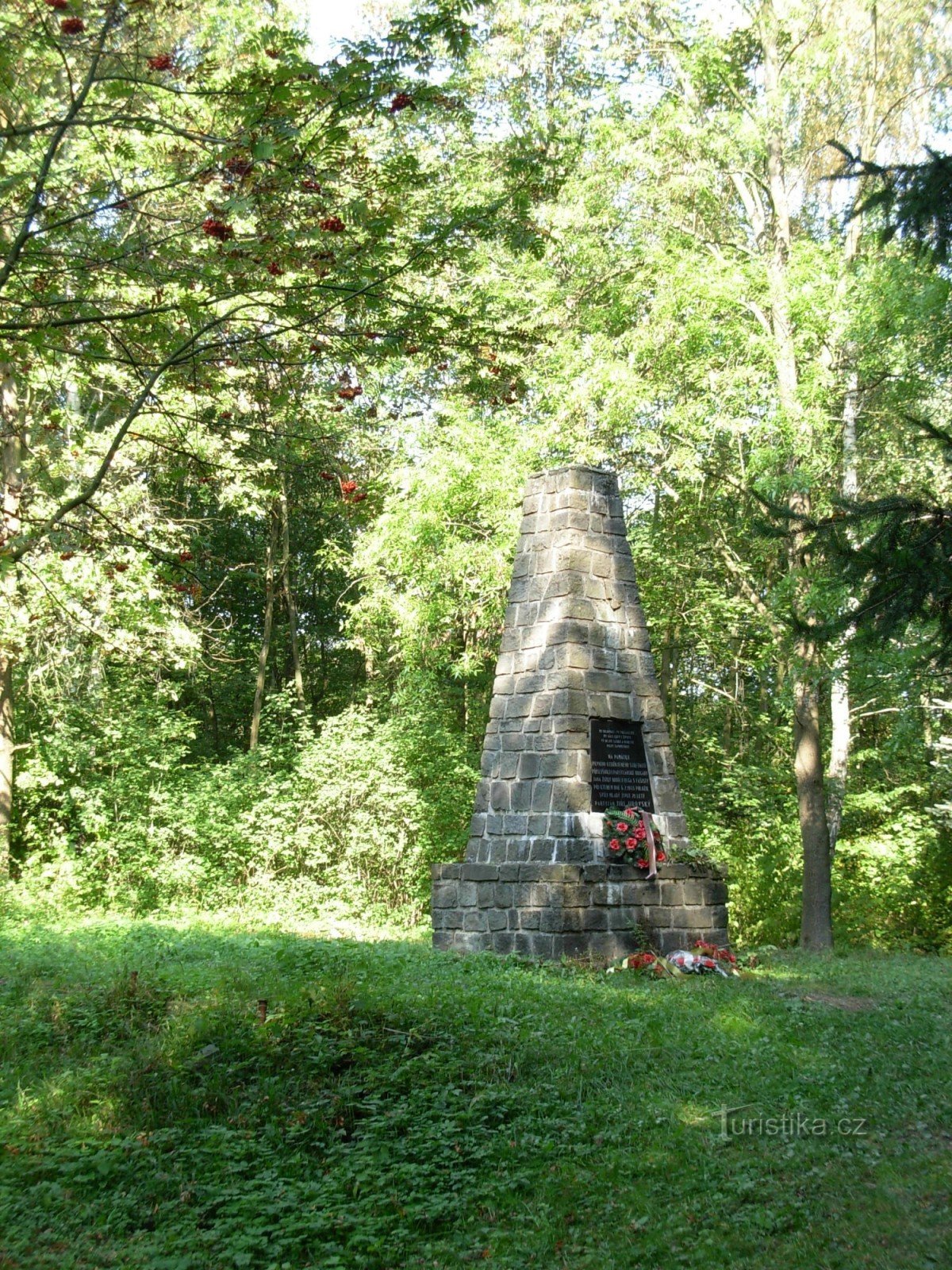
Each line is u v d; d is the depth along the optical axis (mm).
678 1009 10805
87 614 20312
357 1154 6547
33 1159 6234
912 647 16938
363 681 35000
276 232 8273
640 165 21547
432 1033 8641
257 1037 8125
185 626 22781
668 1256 5520
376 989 10195
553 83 24812
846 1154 6879
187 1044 8102
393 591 25531
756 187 23516
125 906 22484
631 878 14828
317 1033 8273
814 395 19891
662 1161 6703
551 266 23297
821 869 21109
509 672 15953
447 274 19234
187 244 8898
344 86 7641
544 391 22438
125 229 9656
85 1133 6762
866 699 24781
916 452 20719
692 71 21312
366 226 8320
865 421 22906
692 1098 7957
